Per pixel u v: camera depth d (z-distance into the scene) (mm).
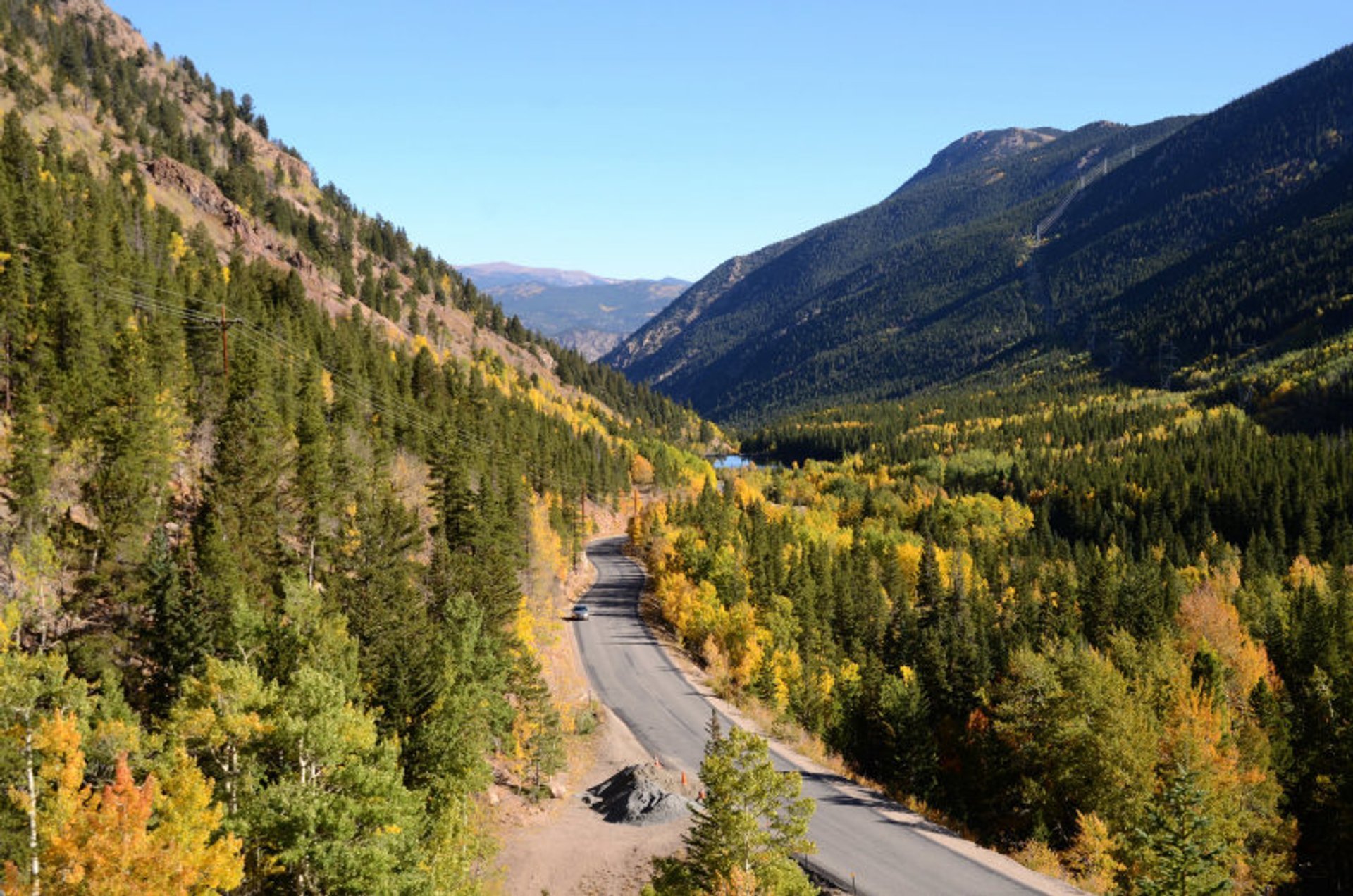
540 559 87062
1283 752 59062
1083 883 37500
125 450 49781
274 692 30312
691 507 137500
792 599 96062
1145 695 55406
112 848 21391
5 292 60312
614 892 34406
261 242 187500
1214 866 32625
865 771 65500
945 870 35031
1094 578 98875
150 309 84438
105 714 32188
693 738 54219
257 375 69750
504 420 140375
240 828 24953
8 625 36000
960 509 175125
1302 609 89125
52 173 125375
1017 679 64562
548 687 58219
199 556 44812
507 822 40125
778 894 25234
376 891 24156
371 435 90062
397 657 38594
